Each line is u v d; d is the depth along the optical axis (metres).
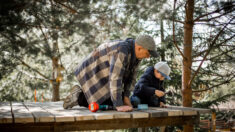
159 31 6.07
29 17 2.37
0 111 2.69
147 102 3.52
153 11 2.96
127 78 3.02
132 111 2.70
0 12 1.84
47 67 6.84
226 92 6.39
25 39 2.27
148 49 2.64
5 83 7.20
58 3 2.52
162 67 3.46
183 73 4.29
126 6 2.75
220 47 4.47
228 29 3.99
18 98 7.25
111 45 2.71
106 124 2.54
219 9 3.36
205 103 5.89
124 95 3.06
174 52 6.14
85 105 3.01
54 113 2.52
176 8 3.78
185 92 4.24
